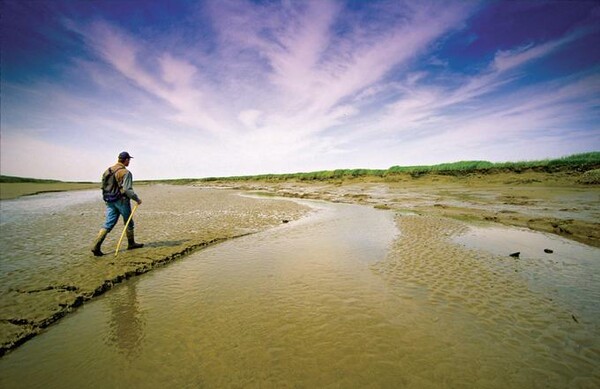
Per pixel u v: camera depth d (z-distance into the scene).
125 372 3.13
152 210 16.02
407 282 5.48
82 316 4.38
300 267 6.40
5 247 7.92
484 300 4.73
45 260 6.71
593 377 2.99
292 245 8.32
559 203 13.83
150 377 3.04
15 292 4.99
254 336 3.76
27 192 35.25
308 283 5.50
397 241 8.48
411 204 16.66
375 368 3.12
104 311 4.53
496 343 3.58
